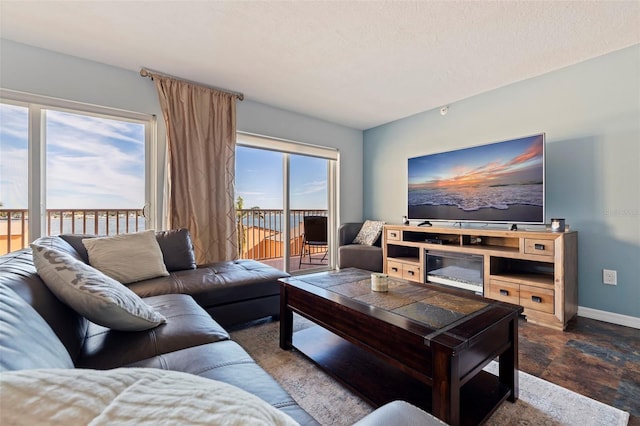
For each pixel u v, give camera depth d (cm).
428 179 351
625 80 239
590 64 256
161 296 177
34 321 79
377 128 455
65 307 113
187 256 252
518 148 275
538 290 238
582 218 261
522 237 249
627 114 239
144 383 40
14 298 80
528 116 293
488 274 269
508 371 143
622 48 239
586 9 191
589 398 144
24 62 239
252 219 405
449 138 362
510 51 244
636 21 203
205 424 34
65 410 32
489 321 128
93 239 216
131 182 293
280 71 282
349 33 221
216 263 276
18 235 249
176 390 40
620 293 241
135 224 295
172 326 131
